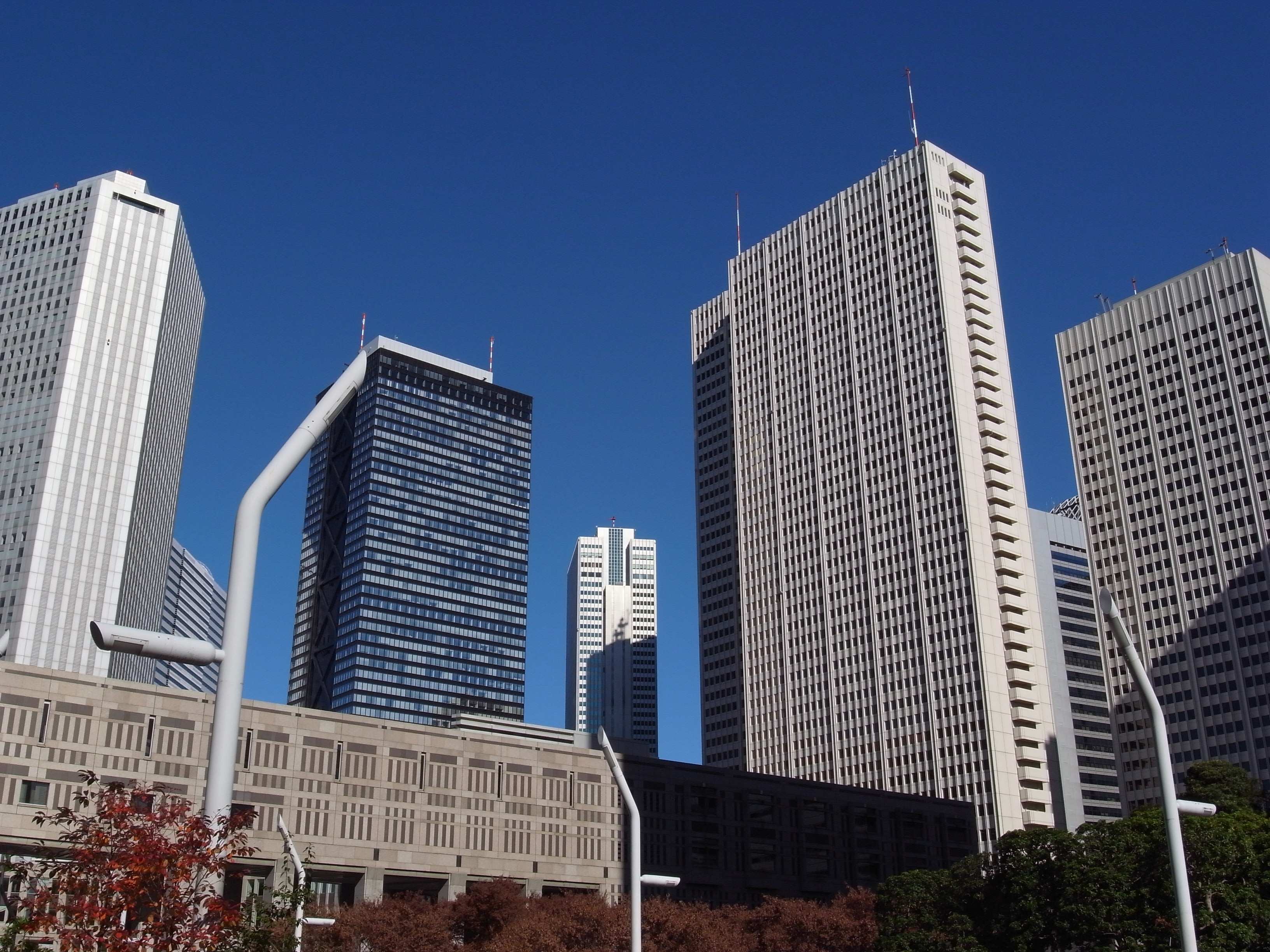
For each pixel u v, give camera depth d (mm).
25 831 127500
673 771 189125
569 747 179125
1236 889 87750
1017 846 102000
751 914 131750
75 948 31766
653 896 168000
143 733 139625
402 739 162000
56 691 135000
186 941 31531
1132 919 89062
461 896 136250
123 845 33188
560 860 171625
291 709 153250
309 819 149625
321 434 28312
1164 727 37219
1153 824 97438
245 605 26203
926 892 111375
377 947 113750
